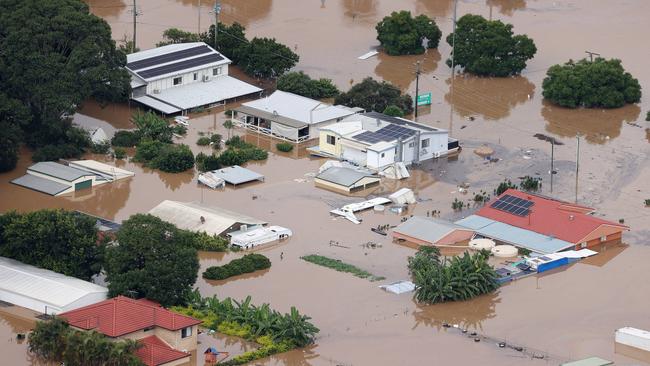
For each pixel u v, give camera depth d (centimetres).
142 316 18175
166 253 19238
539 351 18550
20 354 18112
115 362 17300
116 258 19212
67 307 18838
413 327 19188
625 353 18525
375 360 18212
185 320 18188
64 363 17638
